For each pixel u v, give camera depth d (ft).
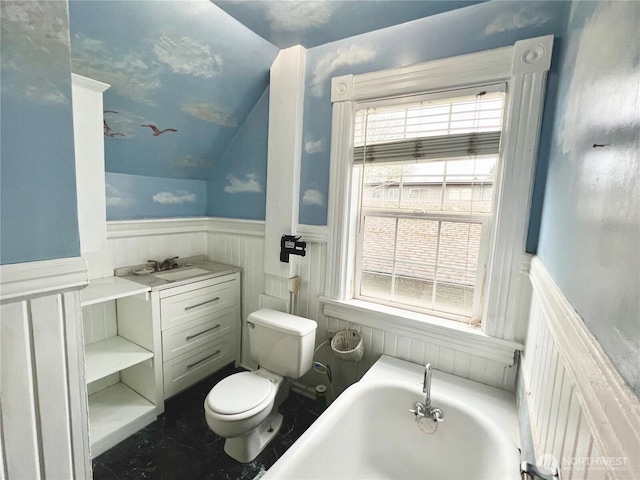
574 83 3.35
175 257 8.22
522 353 4.81
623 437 1.38
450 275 5.74
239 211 8.21
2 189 2.33
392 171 6.13
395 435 5.08
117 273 7.00
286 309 7.22
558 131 3.94
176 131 7.00
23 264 2.46
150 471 5.22
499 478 3.48
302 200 6.91
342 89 6.06
